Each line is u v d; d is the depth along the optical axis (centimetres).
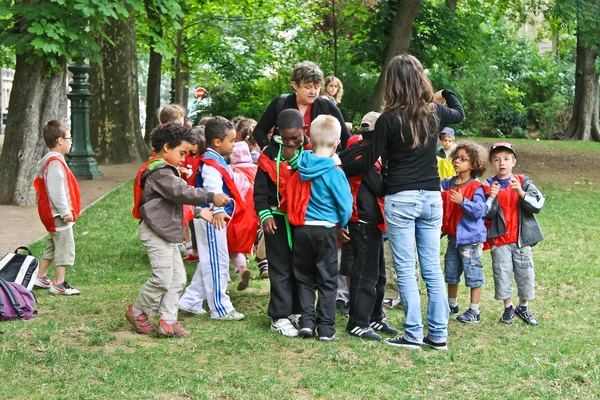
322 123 574
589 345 585
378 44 2172
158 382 462
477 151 651
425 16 2250
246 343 557
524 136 3841
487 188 648
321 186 573
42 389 445
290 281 598
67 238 720
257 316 649
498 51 3703
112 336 560
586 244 1052
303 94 634
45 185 711
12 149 1366
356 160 561
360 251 585
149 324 581
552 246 1036
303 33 3106
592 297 753
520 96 3928
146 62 4819
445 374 503
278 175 589
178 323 614
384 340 583
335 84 873
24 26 1223
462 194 652
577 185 1856
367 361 524
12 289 614
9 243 1002
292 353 541
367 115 588
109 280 794
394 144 548
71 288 724
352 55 2208
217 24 3216
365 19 2348
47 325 590
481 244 659
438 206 557
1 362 491
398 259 559
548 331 630
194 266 855
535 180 1958
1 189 1367
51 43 1197
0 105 4834
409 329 561
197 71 3606
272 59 3338
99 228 1124
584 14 2398
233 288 755
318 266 580
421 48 2275
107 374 473
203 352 535
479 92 3391
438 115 557
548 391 471
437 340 565
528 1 2650
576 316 684
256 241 831
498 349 570
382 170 581
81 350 523
